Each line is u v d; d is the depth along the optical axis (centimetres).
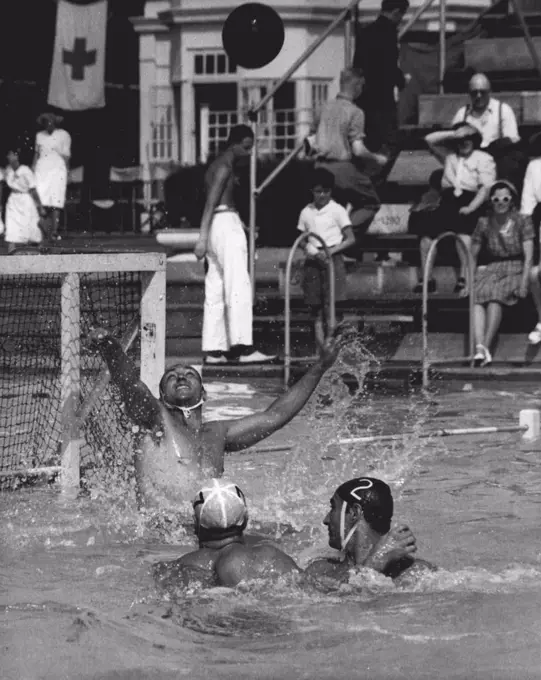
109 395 3097
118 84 11119
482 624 1936
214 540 2145
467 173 5231
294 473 3128
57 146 7619
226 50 4334
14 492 2925
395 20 5822
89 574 2258
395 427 3816
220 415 4025
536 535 2533
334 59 10362
